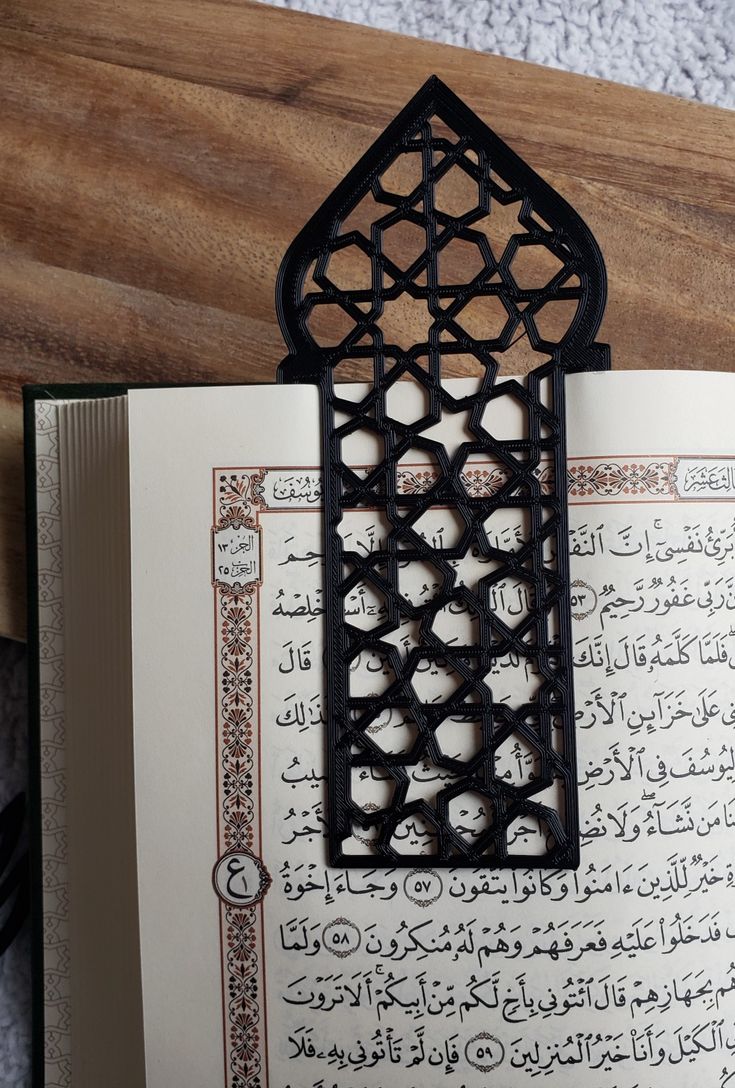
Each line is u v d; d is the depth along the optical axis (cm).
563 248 33
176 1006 33
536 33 41
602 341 39
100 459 35
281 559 33
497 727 33
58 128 40
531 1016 33
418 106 34
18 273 40
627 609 33
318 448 33
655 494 33
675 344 39
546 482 33
